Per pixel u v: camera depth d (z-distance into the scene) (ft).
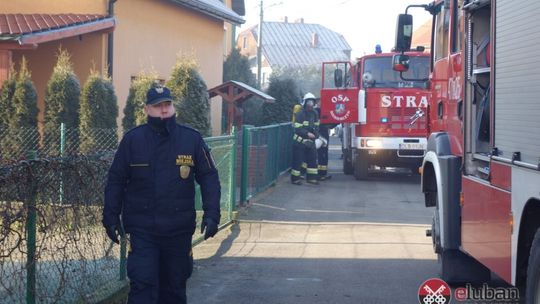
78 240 19.81
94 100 42.60
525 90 17.01
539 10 16.33
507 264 17.93
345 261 29.66
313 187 55.42
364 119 58.44
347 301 23.52
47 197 18.20
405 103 57.93
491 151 19.33
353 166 64.18
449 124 25.30
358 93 57.77
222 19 78.84
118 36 56.03
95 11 53.21
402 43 29.45
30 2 51.57
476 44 21.67
